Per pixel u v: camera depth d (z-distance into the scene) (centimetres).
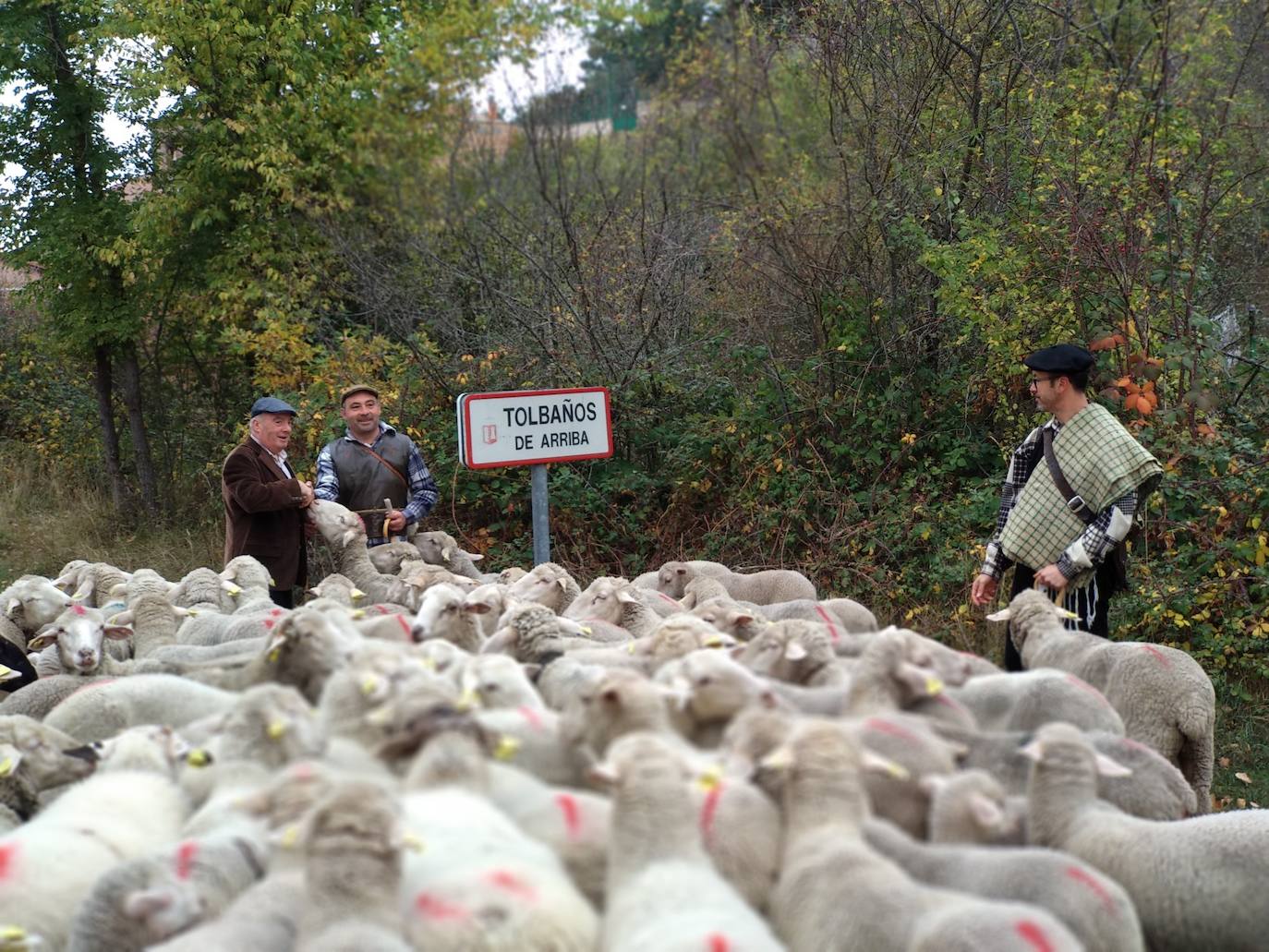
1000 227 1085
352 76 1805
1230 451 912
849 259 1214
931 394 1136
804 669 565
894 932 337
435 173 2147
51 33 1538
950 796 410
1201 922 407
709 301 1309
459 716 418
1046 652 633
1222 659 832
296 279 1605
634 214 1488
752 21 2030
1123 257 980
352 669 475
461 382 1260
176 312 1673
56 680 623
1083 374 681
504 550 1175
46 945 373
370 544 997
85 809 430
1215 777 751
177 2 1534
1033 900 361
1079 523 680
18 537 1505
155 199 1518
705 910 338
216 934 331
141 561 1351
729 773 408
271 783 381
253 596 843
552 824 401
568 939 333
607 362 1225
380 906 329
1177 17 1373
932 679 489
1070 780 431
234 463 889
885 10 1208
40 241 1510
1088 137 1103
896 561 1027
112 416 1609
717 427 1169
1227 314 1141
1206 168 1112
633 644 605
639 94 3272
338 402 1291
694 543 1138
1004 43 1199
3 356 1952
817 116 1770
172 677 574
